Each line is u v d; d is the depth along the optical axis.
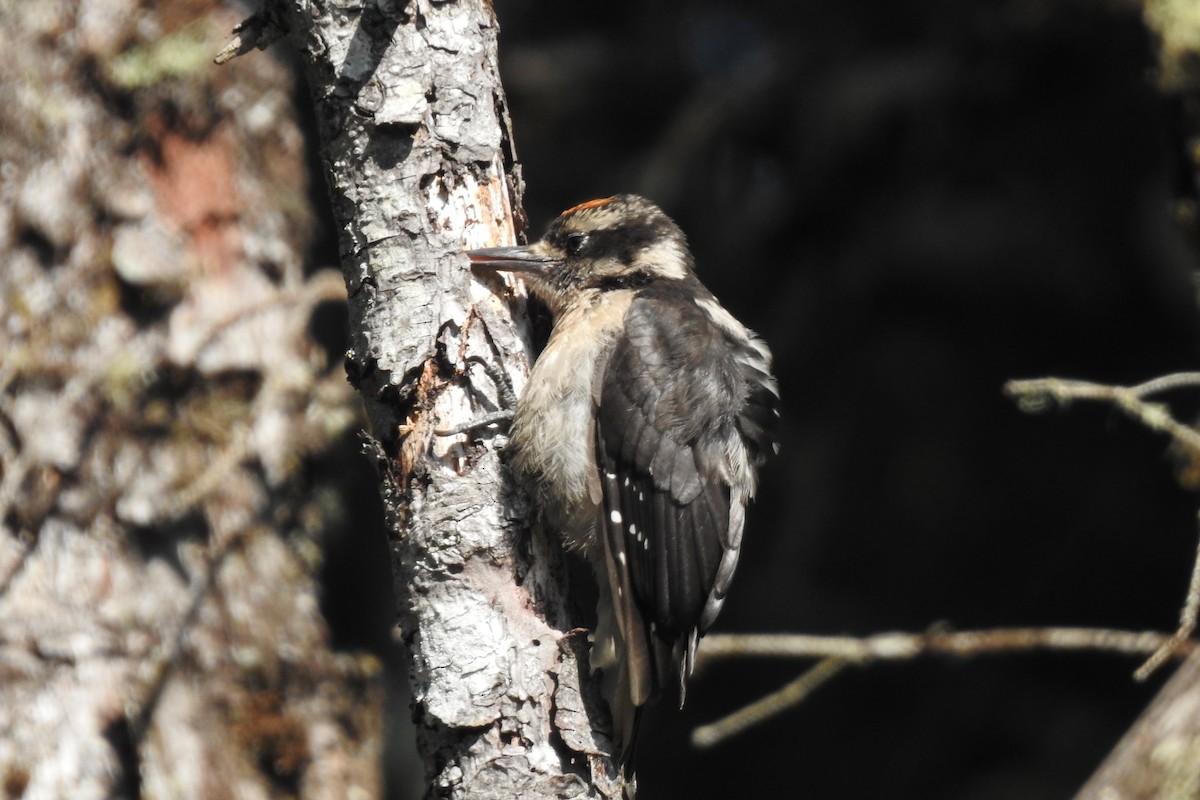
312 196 11.52
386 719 13.78
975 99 15.43
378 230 7.34
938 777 15.85
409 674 7.22
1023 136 15.49
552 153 16.09
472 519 7.27
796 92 15.77
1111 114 15.26
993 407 16.30
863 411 16.36
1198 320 15.02
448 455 7.34
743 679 16.69
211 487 9.82
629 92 16.42
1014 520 16.34
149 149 10.47
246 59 10.82
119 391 10.06
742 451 9.03
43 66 10.38
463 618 7.14
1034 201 15.49
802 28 16.00
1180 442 11.31
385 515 7.39
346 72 7.31
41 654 9.70
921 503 16.27
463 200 7.49
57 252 10.20
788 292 16.19
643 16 16.70
